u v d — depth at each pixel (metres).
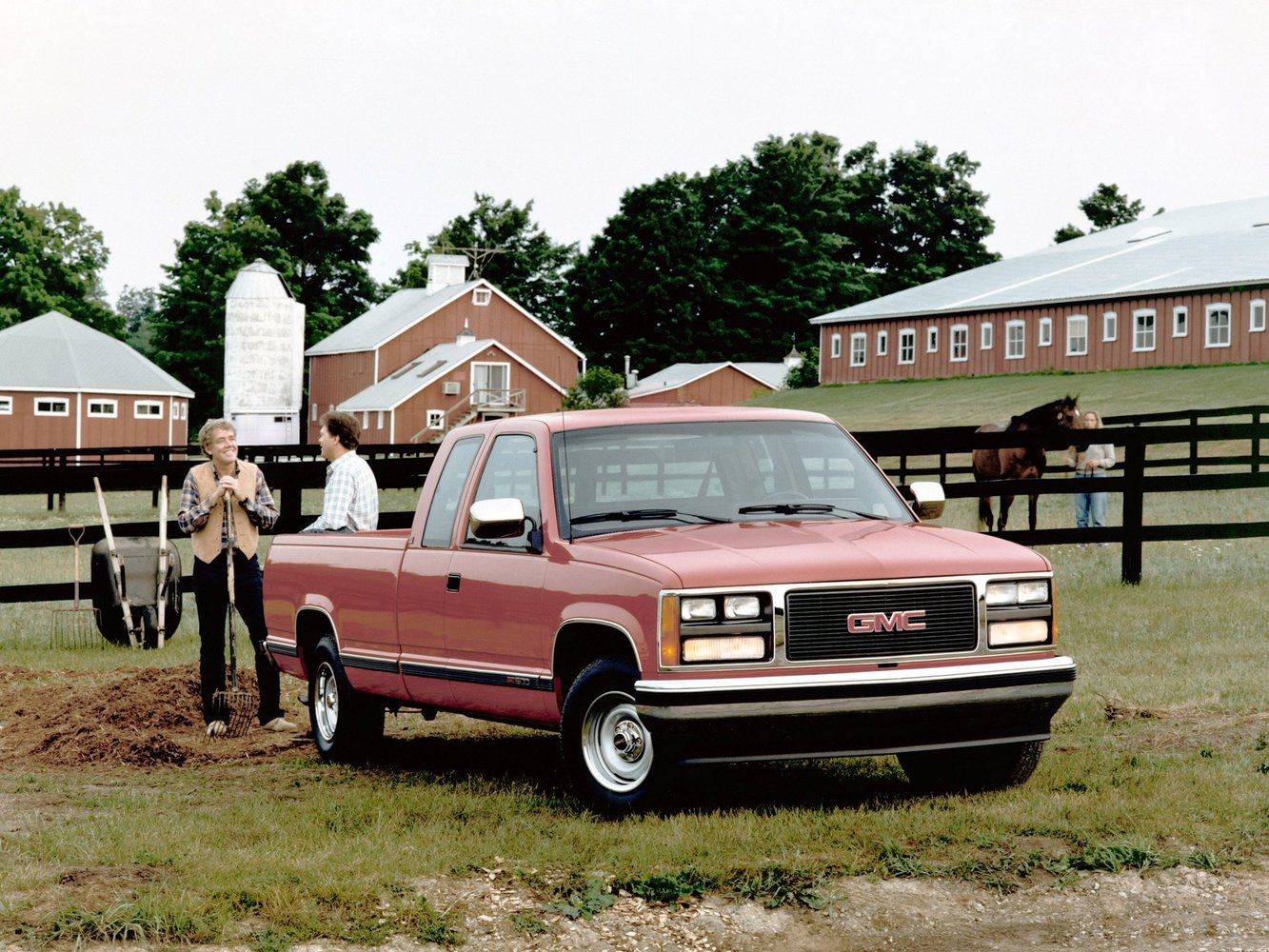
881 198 115.38
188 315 92.69
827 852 6.25
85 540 24.69
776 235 105.56
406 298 84.62
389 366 76.75
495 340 78.19
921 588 6.80
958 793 7.42
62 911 5.44
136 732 9.58
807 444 8.02
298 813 7.12
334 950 5.32
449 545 8.04
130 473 14.54
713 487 7.62
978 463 22.17
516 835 6.58
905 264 113.19
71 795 7.82
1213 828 6.53
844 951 5.44
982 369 65.81
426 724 10.25
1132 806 6.84
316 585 9.13
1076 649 12.07
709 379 86.38
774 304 104.75
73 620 15.34
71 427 68.19
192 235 93.81
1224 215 75.38
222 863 6.10
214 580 9.83
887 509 7.86
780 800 7.34
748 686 6.44
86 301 94.75
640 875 5.96
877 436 17.75
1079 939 5.53
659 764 6.64
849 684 6.53
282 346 77.88
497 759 8.88
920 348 69.00
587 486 7.46
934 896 5.90
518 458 7.80
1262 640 12.34
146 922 5.38
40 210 93.69
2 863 6.10
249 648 13.36
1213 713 9.25
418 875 6.02
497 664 7.55
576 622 6.95
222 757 9.14
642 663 6.57
